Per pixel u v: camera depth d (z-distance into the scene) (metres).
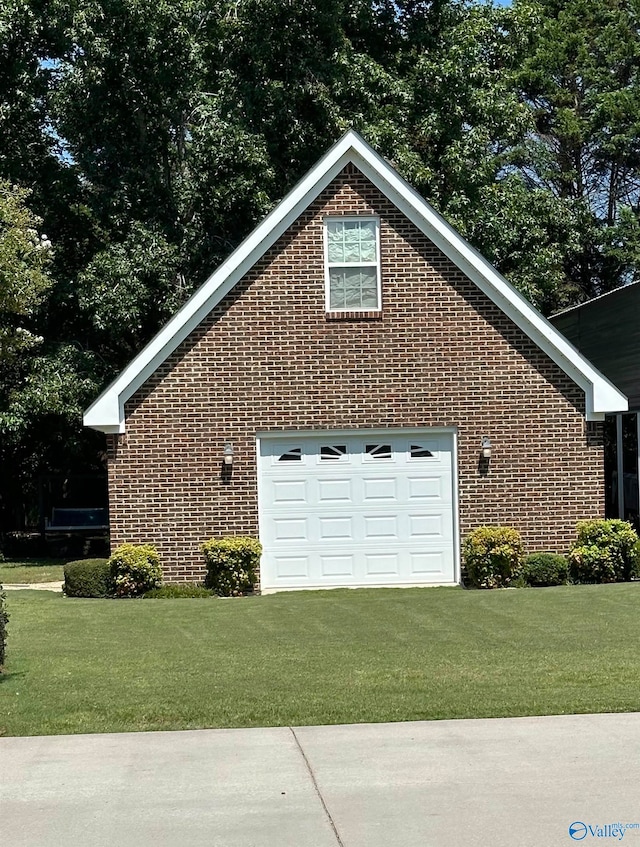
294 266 19.11
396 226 19.23
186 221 27.41
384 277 19.20
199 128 26.11
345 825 6.85
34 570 24.70
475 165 28.42
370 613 15.30
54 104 26.80
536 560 18.66
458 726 8.98
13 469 31.27
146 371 18.91
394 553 19.28
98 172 27.19
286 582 19.17
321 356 19.12
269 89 26.91
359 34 30.03
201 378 18.97
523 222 29.25
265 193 26.34
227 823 6.92
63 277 27.03
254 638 13.30
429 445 19.36
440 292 19.25
